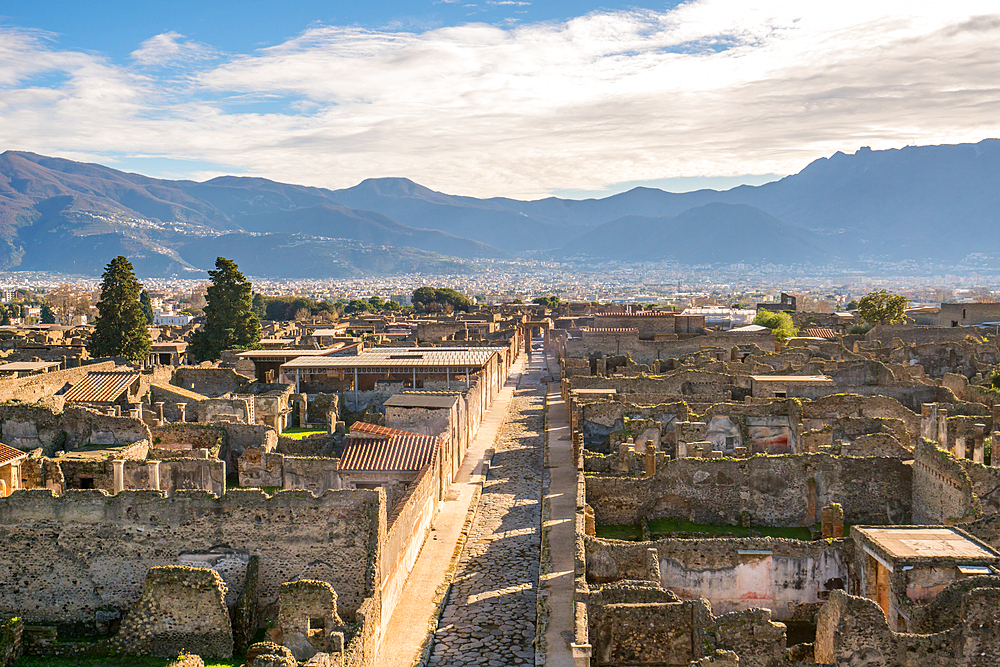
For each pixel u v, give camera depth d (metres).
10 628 38.94
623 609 35.09
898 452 56.78
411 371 99.69
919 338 135.12
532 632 41.34
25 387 80.25
